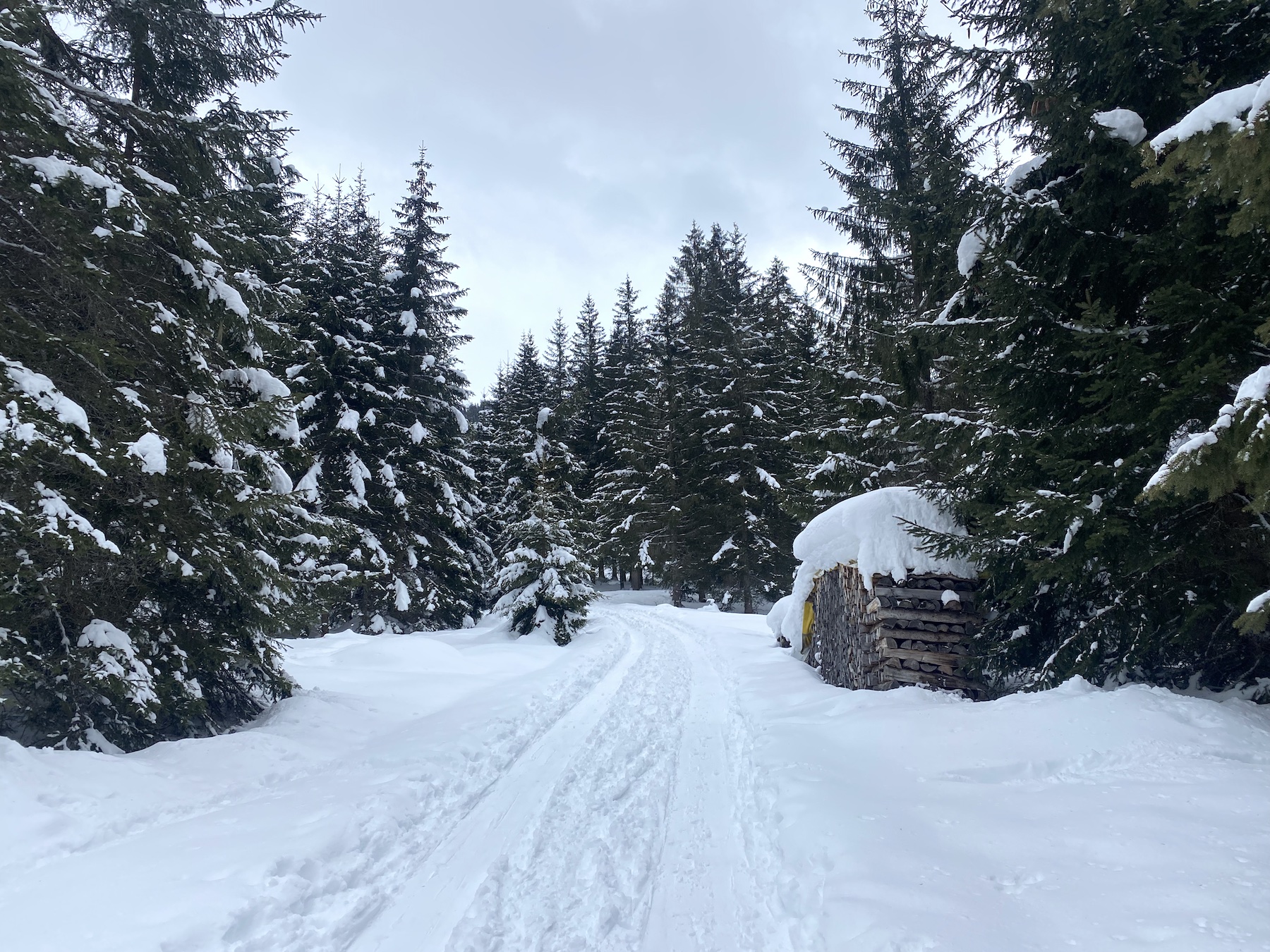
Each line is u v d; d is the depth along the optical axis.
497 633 17.03
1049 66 5.98
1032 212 5.40
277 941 3.10
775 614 14.11
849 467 11.05
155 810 4.58
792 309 27.17
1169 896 2.52
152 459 5.46
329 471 16.89
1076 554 4.93
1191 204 4.38
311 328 16.83
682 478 29.03
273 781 5.54
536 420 31.66
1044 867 2.98
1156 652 5.59
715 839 4.23
